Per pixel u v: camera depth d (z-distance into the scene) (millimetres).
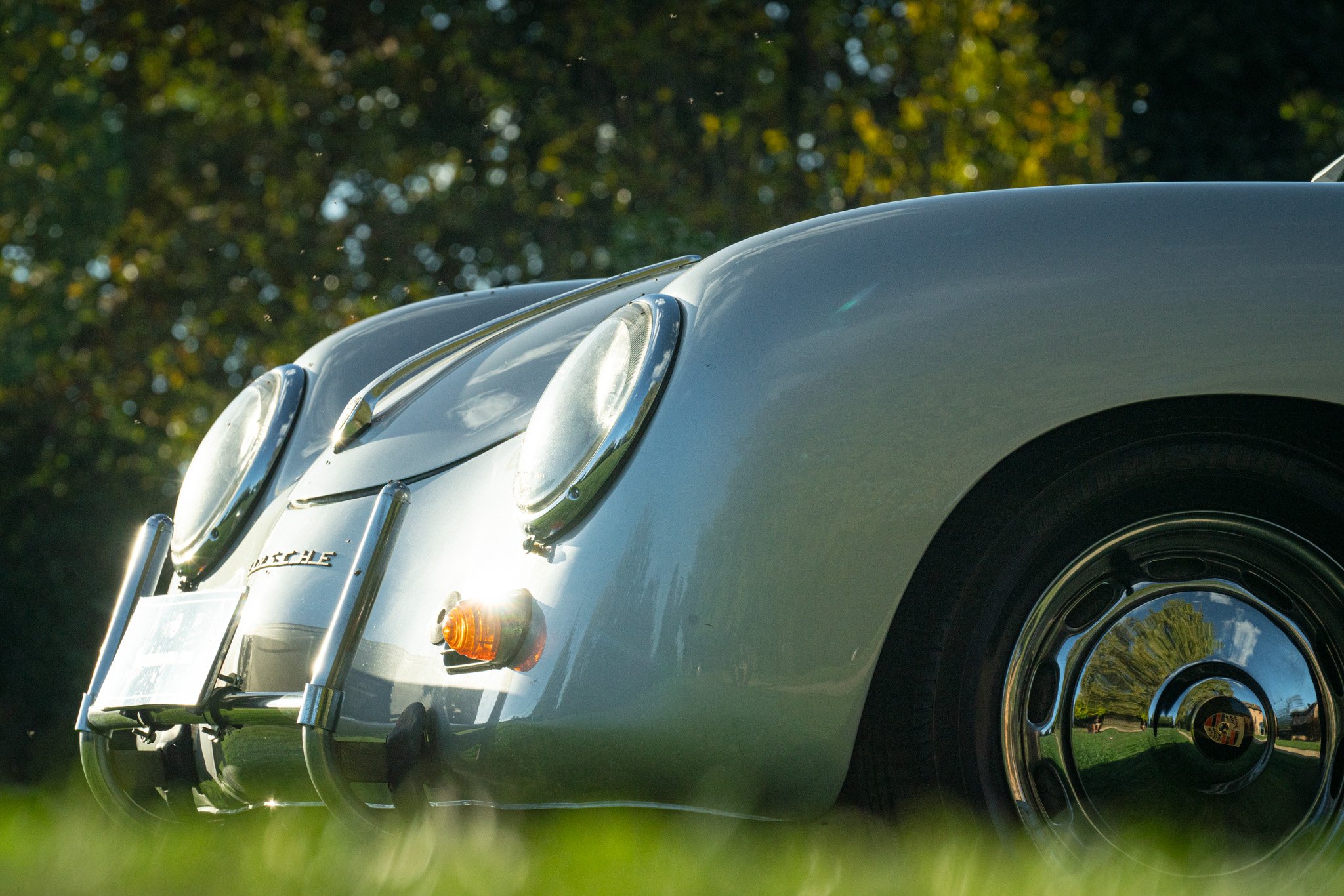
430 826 3430
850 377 3350
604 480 3367
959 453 3342
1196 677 3443
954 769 3416
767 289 3426
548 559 3391
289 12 21016
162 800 3924
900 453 3334
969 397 3350
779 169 19734
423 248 20844
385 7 20969
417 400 3934
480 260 20797
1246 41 12641
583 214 20062
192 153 20859
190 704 3672
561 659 3334
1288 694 3434
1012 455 3416
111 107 20547
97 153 19516
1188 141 12984
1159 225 3439
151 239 20812
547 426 3467
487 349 4066
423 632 3520
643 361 3396
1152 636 3457
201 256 20547
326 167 21031
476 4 20672
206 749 3875
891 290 3402
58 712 13234
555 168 19875
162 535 4086
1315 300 3385
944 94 19750
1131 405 3396
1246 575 3477
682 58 19734
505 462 3621
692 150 19922
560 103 20250
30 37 19312
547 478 3410
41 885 3398
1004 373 3355
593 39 19844
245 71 21453
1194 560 3484
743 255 3498
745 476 3318
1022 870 3357
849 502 3320
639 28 19750
